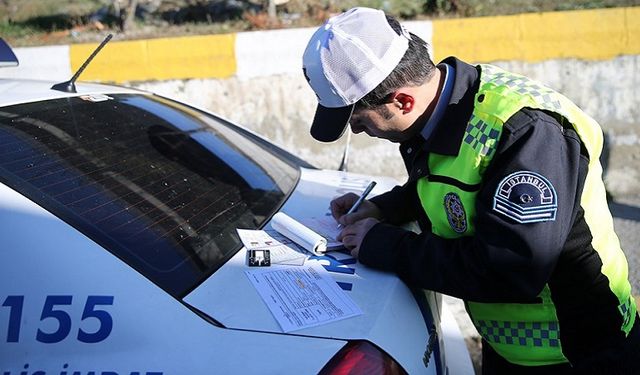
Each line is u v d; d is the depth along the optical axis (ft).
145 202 5.95
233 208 6.59
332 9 18.63
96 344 4.79
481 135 4.99
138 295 4.94
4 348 4.85
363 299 5.25
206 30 17.56
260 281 5.35
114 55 15.39
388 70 5.06
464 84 5.27
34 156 5.81
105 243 5.18
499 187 4.78
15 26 20.34
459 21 14.34
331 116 5.33
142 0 20.68
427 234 5.49
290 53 14.83
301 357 4.68
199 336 4.78
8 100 6.65
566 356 5.44
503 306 5.53
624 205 13.88
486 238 4.84
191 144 7.58
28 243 5.08
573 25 14.06
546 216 4.66
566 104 5.19
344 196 7.00
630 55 14.01
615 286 5.33
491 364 6.23
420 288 5.74
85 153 6.24
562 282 5.23
